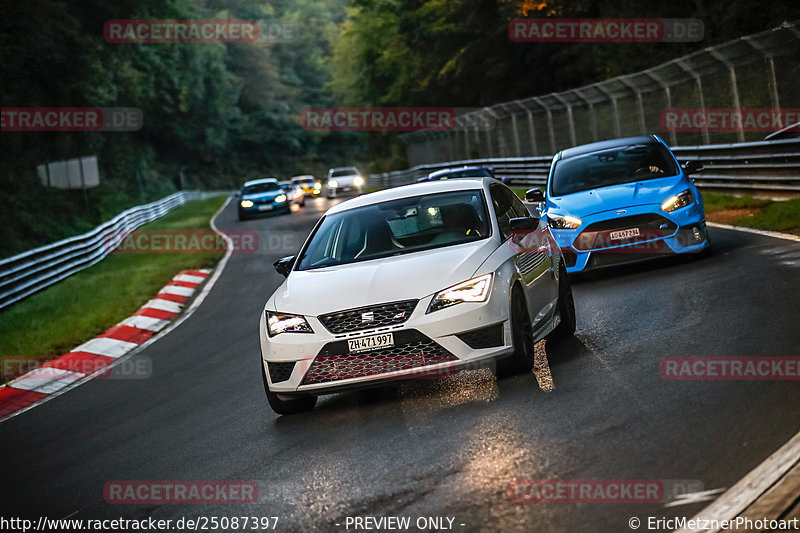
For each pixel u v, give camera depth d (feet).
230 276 239.50
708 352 82.33
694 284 120.57
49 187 485.97
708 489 49.75
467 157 555.28
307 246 95.61
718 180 243.40
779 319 91.09
